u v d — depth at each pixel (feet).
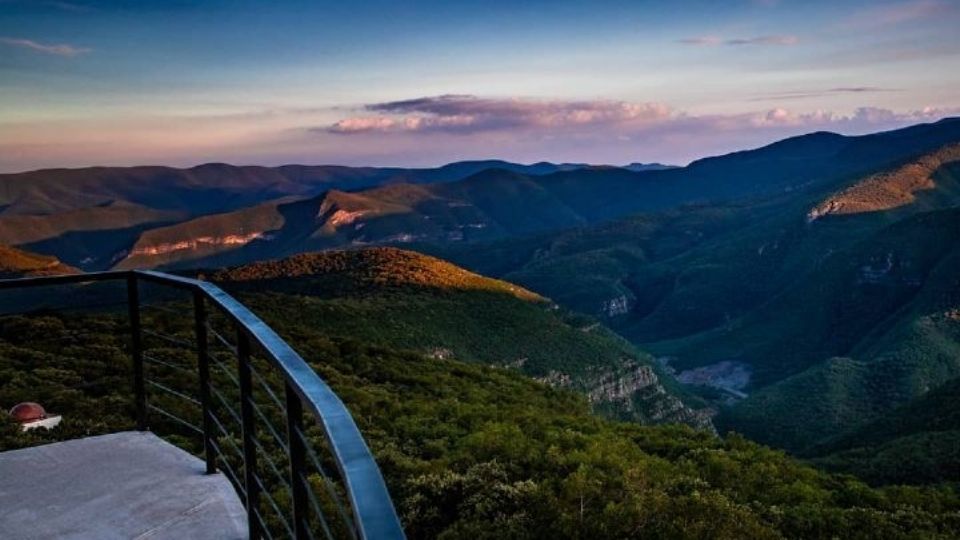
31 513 11.09
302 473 6.21
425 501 54.54
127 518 10.89
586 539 50.55
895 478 170.19
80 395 59.57
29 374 67.97
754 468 89.10
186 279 10.97
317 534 32.17
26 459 12.98
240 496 11.56
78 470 12.54
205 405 11.63
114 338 94.07
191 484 11.87
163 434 54.60
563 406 151.12
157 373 77.00
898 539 66.59
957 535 72.79
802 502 74.95
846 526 68.08
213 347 95.55
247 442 8.38
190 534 10.41
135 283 13.38
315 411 5.04
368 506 4.01
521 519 50.62
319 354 145.38
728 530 53.47
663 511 55.16
